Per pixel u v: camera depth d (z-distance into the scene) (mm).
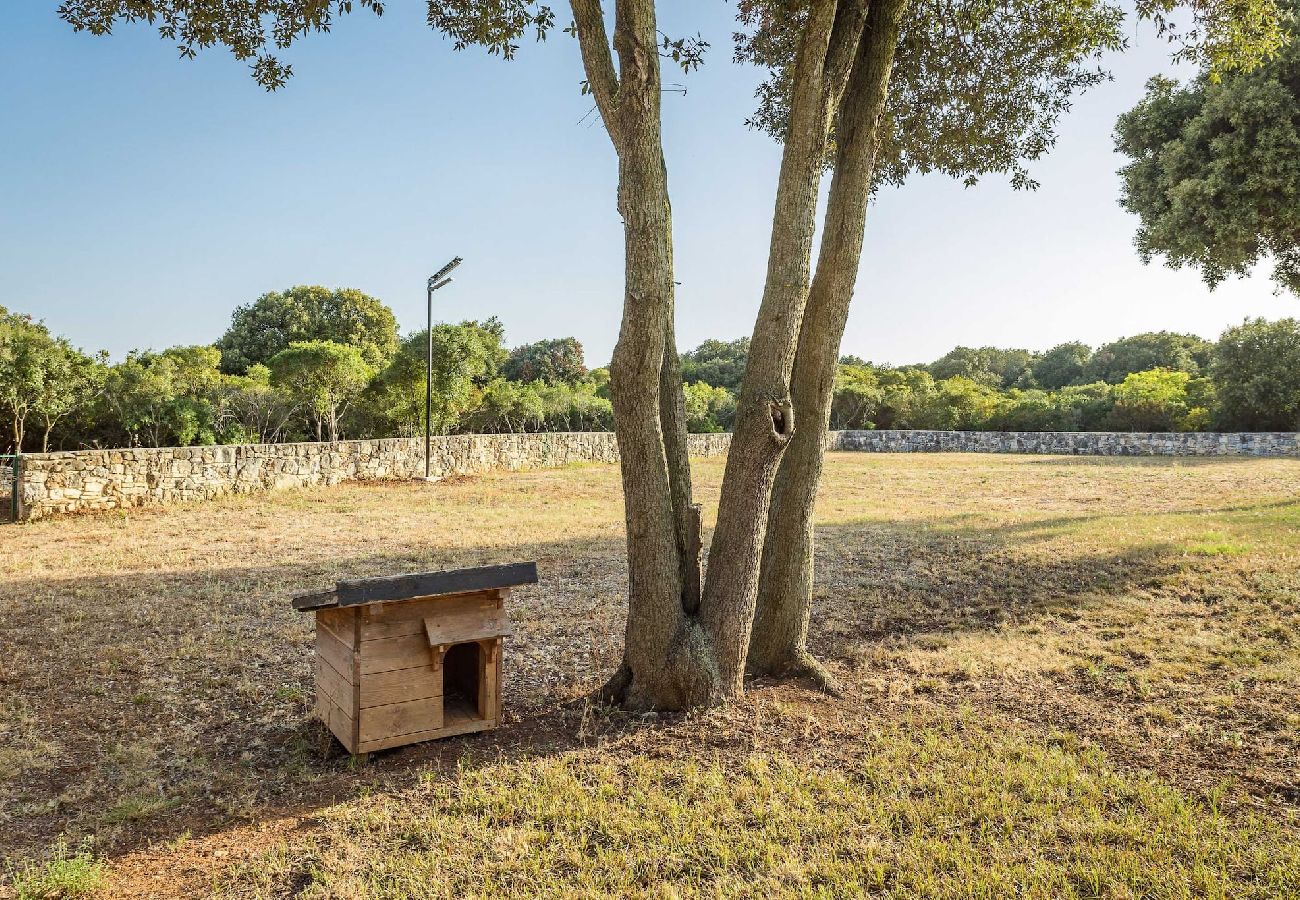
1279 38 6688
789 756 4062
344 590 3801
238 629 6621
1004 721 4570
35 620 6828
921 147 7520
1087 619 6766
